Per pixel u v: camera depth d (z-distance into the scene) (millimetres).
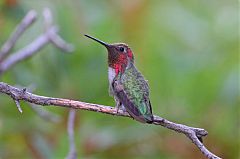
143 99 8039
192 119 12406
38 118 11734
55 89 12172
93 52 12320
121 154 11961
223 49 13164
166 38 13203
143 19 13125
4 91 7340
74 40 12555
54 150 11414
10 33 12438
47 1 12625
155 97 12547
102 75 12172
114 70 8703
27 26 10453
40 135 11703
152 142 11969
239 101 12328
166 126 7559
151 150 11977
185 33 13305
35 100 7348
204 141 12297
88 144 11609
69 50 10781
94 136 11664
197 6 13891
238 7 13758
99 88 12094
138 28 13039
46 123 11695
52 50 12188
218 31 13516
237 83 12289
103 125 11922
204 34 13367
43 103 7332
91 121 11797
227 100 12344
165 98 12555
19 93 7332
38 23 12484
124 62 8734
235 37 13273
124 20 13062
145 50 12883
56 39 10758
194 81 12555
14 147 11867
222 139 12258
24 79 12109
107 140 11664
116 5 13227
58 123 11617
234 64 12695
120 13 13109
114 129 11836
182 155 11945
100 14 13000
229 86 12312
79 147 11141
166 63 12758
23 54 10727
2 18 12398
